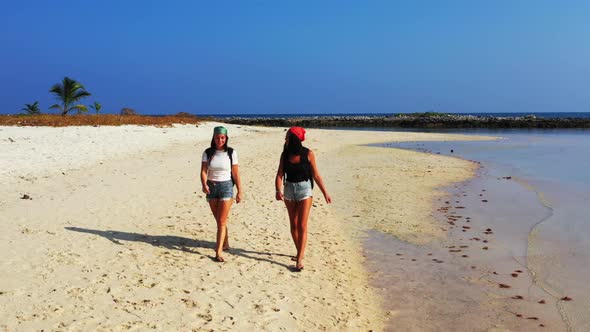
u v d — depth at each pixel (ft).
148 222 25.67
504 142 109.40
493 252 24.18
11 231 22.08
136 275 17.60
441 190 42.37
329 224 29.09
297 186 19.26
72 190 32.86
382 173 52.65
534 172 55.47
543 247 25.02
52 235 21.88
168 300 15.67
